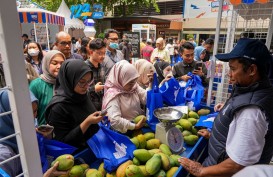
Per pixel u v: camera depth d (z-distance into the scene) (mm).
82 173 981
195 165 1048
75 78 1288
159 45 5242
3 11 435
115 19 11859
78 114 1346
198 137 1434
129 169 977
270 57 1006
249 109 903
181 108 1679
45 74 1865
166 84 1851
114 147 1154
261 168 501
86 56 3699
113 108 1480
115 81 1591
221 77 2139
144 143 1241
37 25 7191
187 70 2785
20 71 480
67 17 9195
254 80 979
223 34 2129
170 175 1038
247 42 978
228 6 2016
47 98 1809
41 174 562
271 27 1921
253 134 872
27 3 6648
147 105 1547
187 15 12742
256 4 2027
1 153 786
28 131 514
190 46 2711
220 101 2137
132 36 7043
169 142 1259
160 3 14055
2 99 807
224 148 1034
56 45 2623
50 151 1029
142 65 2125
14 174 817
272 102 929
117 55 3266
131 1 11523
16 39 464
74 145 1238
